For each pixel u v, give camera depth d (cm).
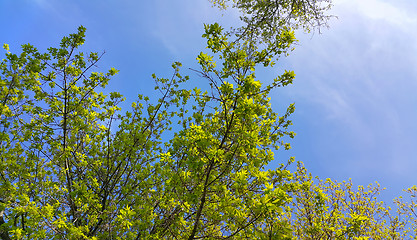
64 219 405
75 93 560
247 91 361
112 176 565
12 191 468
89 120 608
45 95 541
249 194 340
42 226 402
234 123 390
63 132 555
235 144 376
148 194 516
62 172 585
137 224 444
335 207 695
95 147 623
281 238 359
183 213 426
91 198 457
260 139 416
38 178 543
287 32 427
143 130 610
